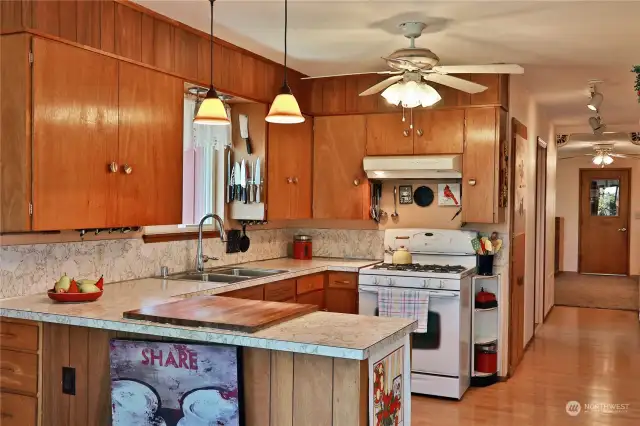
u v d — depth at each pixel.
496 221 4.52
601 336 6.34
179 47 3.53
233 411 2.25
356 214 4.92
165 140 3.43
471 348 4.58
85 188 2.90
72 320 2.54
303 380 2.18
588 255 11.63
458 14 3.29
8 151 2.68
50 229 2.73
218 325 2.27
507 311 4.80
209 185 4.35
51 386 2.67
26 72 2.64
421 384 4.33
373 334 2.22
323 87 5.00
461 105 4.58
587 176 11.62
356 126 4.90
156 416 2.37
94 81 2.95
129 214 3.17
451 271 4.34
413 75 3.53
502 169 4.61
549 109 6.52
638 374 4.94
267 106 4.43
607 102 5.95
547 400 4.29
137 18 3.22
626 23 3.41
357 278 4.60
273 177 4.52
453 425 3.79
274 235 5.18
